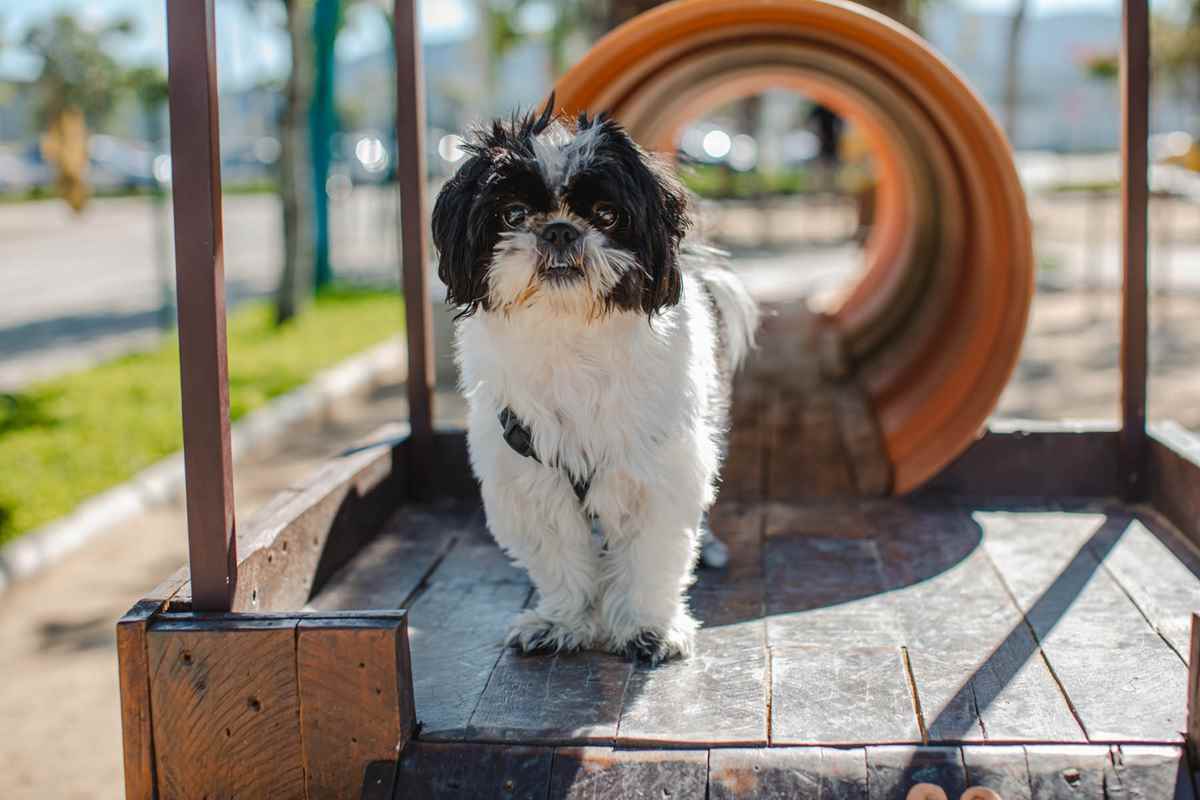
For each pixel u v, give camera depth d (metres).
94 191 37.41
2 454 7.31
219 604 2.56
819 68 4.83
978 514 4.02
